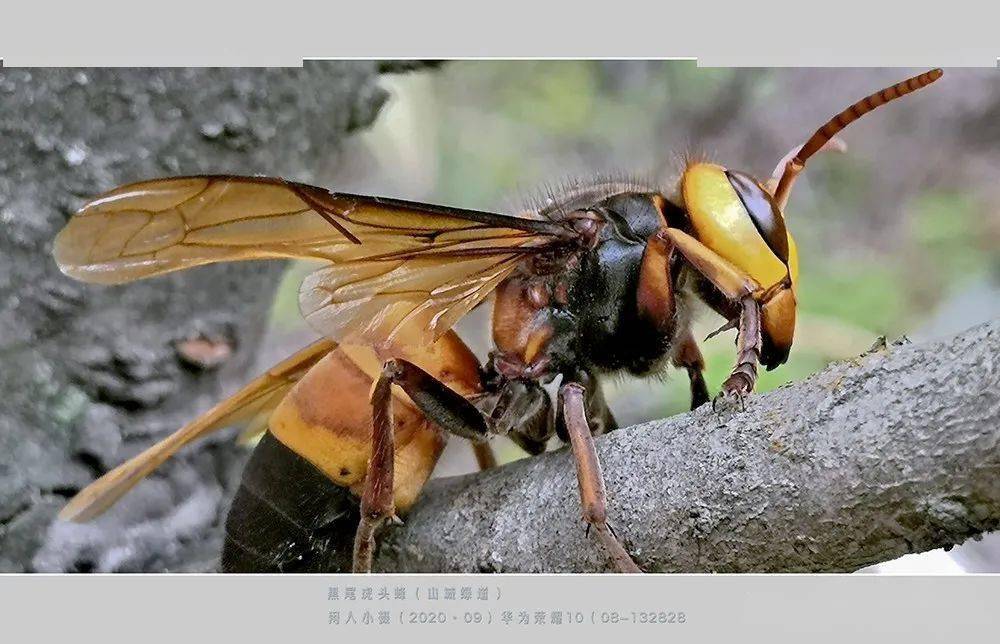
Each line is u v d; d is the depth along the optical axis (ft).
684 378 0.56
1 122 0.45
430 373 0.43
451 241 0.42
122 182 0.46
